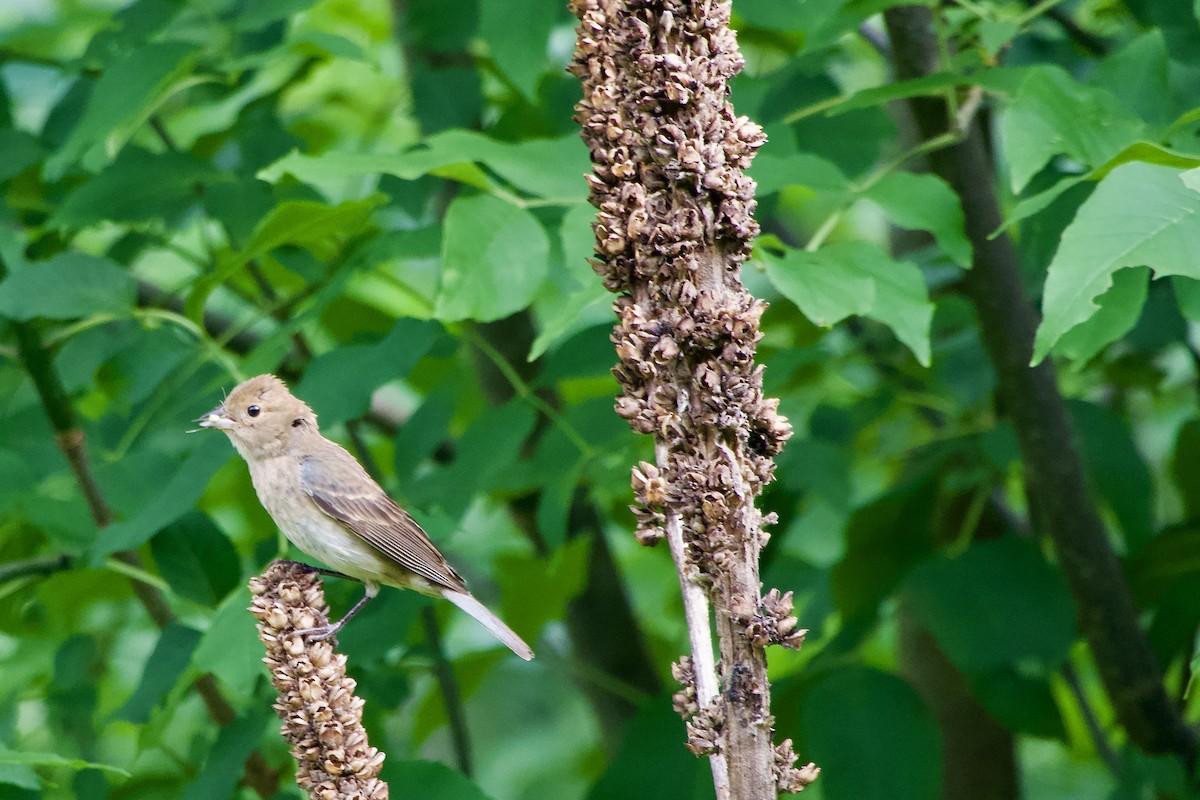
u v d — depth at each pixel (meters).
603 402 11.10
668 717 11.09
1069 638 10.87
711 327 6.01
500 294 8.38
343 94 15.15
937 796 10.29
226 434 10.15
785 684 11.13
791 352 11.10
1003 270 10.83
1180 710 12.37
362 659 10.07
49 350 10.80
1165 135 8.67
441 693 13.70
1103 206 6.66
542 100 12.30
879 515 12.77
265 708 9.80
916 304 8.02
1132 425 15.91
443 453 14.03
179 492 9.42
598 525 14.38
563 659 13.81
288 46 10.33
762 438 6.14
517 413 10.75
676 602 15.90
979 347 13.10
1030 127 8.38
